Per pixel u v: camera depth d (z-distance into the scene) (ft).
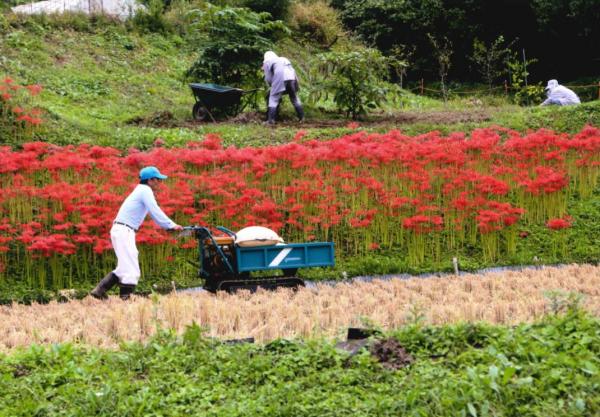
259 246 71.56
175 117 130.31
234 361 44.04
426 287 67.46
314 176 94.27
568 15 209.05
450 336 45.42
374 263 86.79
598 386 37.27
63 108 130.82
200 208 93.20
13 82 121.90
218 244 72.13
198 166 95.81
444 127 118.83
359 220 87.92
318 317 55.98
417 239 88.89
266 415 37.50
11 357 46.75
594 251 91.20
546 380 38.01
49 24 165.48
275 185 94.79
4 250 79.25
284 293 65.98
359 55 132.77
